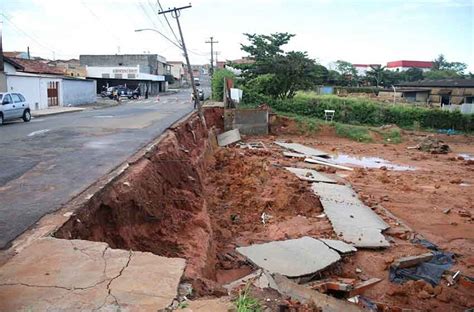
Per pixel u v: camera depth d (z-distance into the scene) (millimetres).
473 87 49719
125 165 9711
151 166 10336
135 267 4277
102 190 7562
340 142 31562
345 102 38531
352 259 10047
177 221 9414
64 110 32250
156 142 13367
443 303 8555
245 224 12352
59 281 3949
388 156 26766
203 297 4012
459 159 26281
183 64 120375
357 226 12055
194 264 7578
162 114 26484
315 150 26500
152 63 78625
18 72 35156
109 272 4148
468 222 13750
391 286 8969
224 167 19141
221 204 13859
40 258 4461
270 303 4051
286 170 18734
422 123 38375
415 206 15391
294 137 32500
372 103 39250
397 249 10914
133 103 44781
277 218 12938
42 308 3482
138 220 8258
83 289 3807
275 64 39000
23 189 7672
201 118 25281
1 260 4582
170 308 3576
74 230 6082
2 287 3822
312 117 37656
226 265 9109
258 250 9703
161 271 4215
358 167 22500
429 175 21203
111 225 7344
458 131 37562
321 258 9398
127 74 64562
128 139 14289
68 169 9391
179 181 11875
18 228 5617
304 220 12672
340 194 15328
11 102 21281
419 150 29391
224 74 41812
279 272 8609
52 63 68375
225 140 27797
